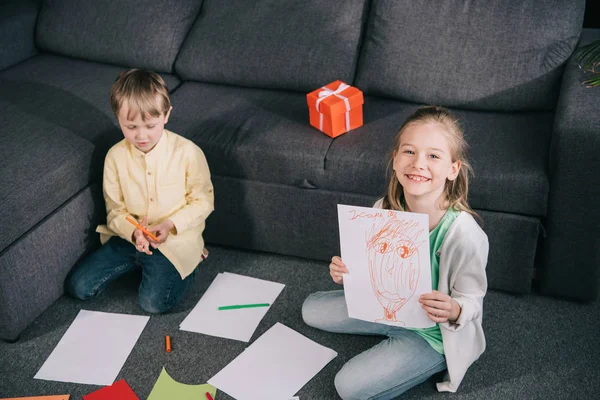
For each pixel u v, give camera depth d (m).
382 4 2.21
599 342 1.78
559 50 2.02
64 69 2.50
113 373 1.76
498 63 2.06
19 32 2.60
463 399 1.64
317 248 2.09
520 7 2.06
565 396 1.63
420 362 1.60
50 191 1.87
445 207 1.57
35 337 1.89
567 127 1.67
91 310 1.98
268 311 1.94
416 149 1.48
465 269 1.53
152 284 1.93
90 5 2.54
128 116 1.77
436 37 2.12
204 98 2.30
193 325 1.90
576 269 1.85
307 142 1.98
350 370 1.63
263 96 2.29
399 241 1.51
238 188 2.06
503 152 1.86
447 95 2.11
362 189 1.92
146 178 1.89
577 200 1.73
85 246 2.07
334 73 2.24
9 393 1.71
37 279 1.88
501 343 1.80
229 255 2.19
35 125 2.04
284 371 1.73
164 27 2.44
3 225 1.74
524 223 1.81
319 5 2.30
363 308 1.60
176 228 1.89
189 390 1.69
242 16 2.37
